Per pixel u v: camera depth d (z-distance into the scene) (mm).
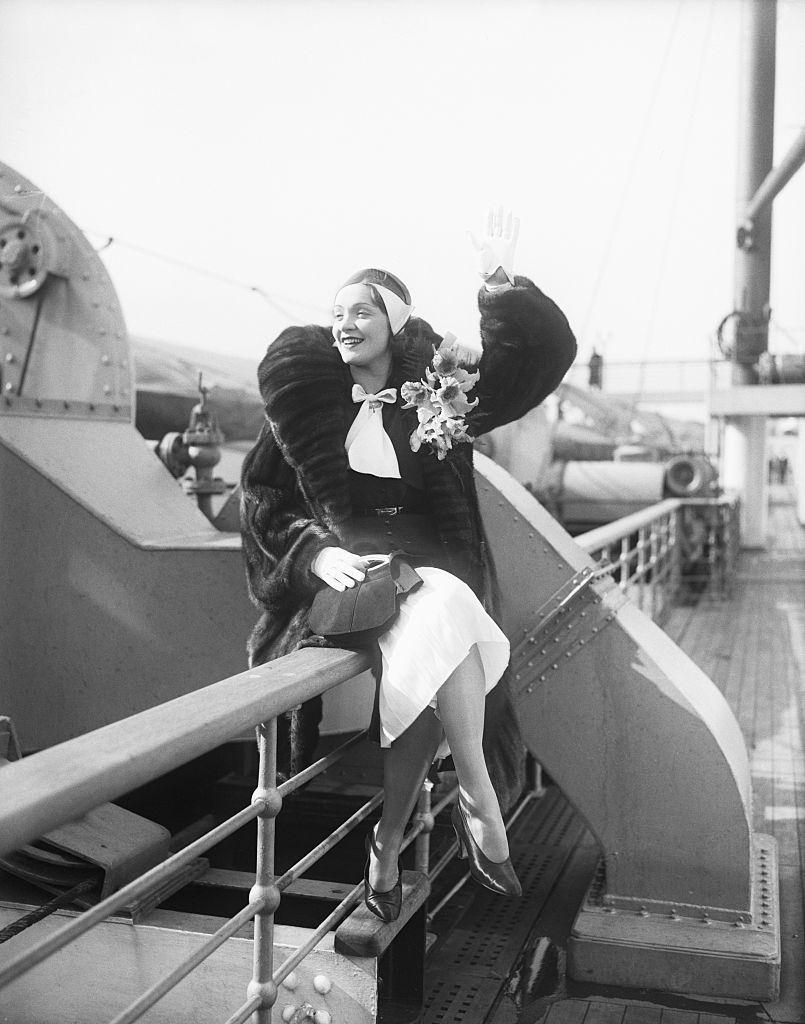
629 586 8430
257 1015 2133
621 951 3195
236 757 4211
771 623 11297
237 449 8836
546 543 3441
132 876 2791
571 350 2740
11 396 3914
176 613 3807
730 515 14984
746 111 17141
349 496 2609
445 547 2670
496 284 2709
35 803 1364
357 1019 2492
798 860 4289
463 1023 2980
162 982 1747
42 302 4105
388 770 2527
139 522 3939
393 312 2600
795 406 18172
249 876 3059
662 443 18969
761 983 3113
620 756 3352
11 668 3916
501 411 2762
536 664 3416
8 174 4051
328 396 2609
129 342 4367
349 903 2520
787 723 6746
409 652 2350
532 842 4504
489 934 3572
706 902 3289
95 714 3883
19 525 3895
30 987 2641
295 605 2619
